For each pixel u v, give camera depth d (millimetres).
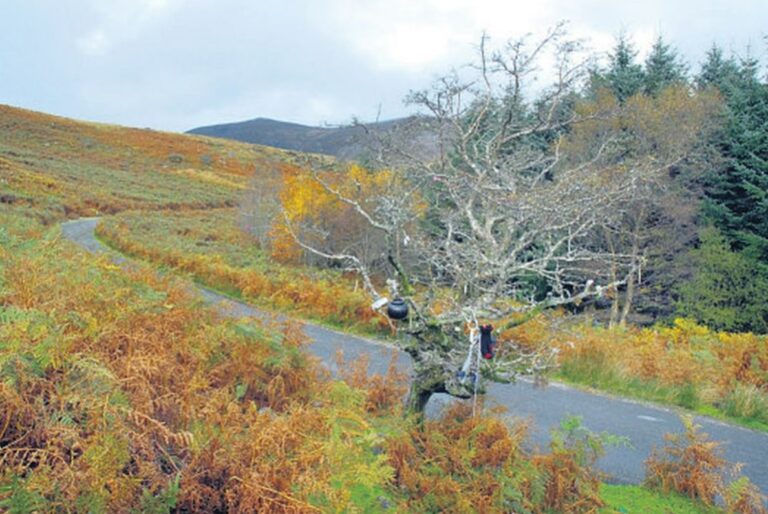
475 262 4824
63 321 3969
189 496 2803
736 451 7012
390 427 4617
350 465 3123
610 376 9312
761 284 20156
